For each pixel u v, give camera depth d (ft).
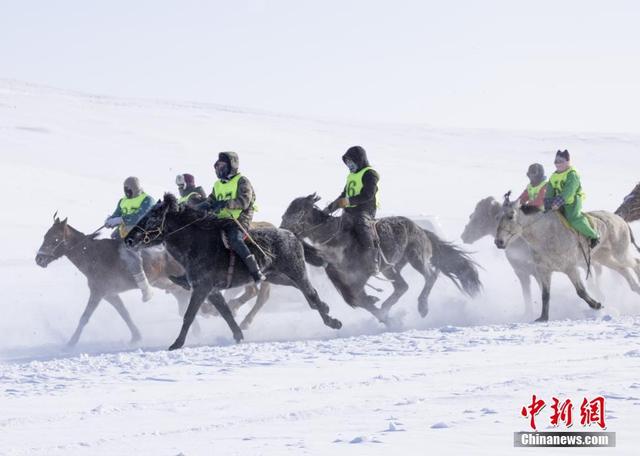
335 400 27.12
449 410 24.61
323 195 173.78
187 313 44.06
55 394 29.60
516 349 37.47
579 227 51.52
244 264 44.86
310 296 47.06
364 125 315.99
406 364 34.09
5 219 119.85
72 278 86.28
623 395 25.54
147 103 309.22
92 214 129.39
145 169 181.57
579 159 268.21
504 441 20.17
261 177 187.93
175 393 29.14
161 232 43.62
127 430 23.57
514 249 56.13
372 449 19.60
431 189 191.21
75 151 189.88
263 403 27.04
